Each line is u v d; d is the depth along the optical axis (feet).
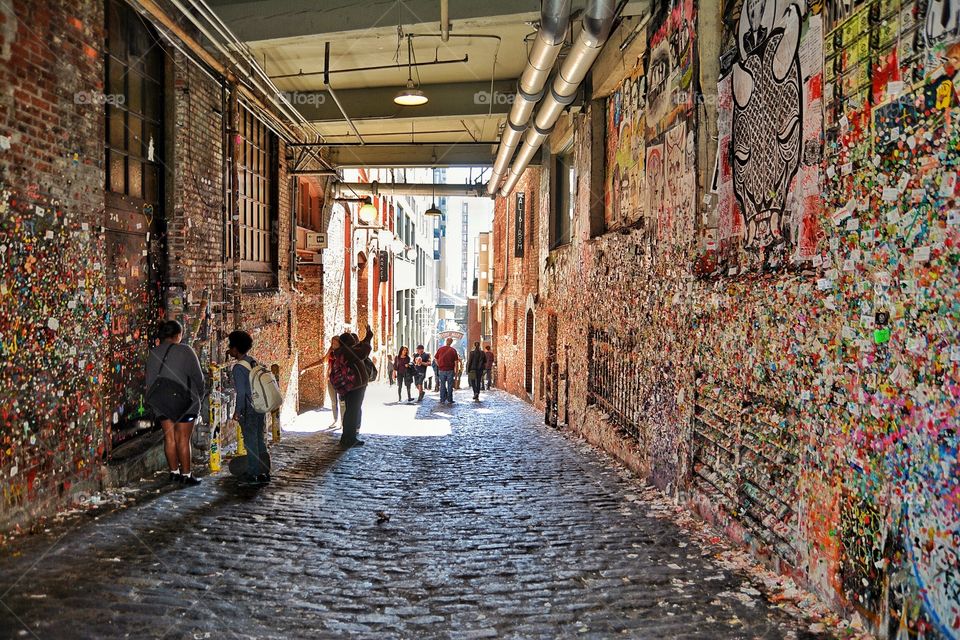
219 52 30.71
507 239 79.71
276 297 42.68
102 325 21.53
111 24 23.76
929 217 10.54
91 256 20.88
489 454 32.76
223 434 31.37
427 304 164.14
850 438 12.67
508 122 39.19
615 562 16.33
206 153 30.63
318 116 44.68
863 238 12.36
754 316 17.10
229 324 33.30
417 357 67.87
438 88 43.47
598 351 35.68
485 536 18.54
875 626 11.75
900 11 11.34
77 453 20.11
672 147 23.49
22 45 17.52
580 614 13.24
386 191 71.36
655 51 25.50
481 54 37.50
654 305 25.27
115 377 23.68
